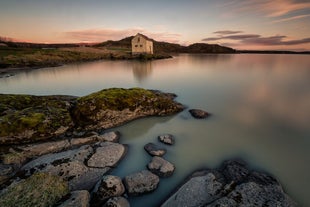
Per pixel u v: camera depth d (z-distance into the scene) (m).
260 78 43.72
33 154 12.42
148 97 20.80
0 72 52.97
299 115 21.12
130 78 43.88
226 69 59.03
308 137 16.11
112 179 9.55
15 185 8.43
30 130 14.44
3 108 17.50
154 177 10.34
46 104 18.33
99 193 8.83
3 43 119.38
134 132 16.78
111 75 48.09
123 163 12.18
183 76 46.19
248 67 64.50
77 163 10.96
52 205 7.68
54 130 15.21
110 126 17.56
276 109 23.16
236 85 36.56
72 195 8.25
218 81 40.25
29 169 10.30
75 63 77.56
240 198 8.27
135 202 9.12
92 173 10.68
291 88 33.97
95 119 17.33
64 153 11.99
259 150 14.16
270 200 8.29
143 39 94.56
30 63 65.62
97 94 19.77
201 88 34.25
